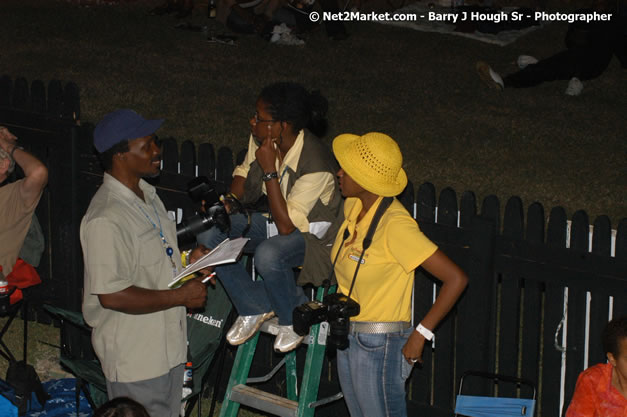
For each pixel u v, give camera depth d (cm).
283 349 640
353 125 1560
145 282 563
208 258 586
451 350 713
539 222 647
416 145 1469
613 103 1722
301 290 651
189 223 622
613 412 563
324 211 611
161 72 1848
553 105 1705
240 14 2127
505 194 1263
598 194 1262
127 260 545
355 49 2073
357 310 570
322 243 615
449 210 681
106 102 1639
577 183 1307
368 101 1700
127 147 543
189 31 2178
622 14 1761
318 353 641
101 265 535
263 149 599
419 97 1736
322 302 593
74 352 899
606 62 1764
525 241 653
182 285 575
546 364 675
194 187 628
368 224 569
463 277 543
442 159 1405
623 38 1775
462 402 646
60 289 925
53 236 914
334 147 585
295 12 2117
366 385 589
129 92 1705
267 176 600
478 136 1519
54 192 898
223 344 735
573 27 1755
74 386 817
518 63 1847
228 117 1579
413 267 547
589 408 571
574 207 1219
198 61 1944
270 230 666
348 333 582
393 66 1947
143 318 568
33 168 751
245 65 1928
